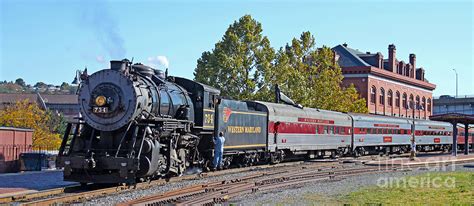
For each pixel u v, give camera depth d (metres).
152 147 17.30
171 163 19.05
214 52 40.50
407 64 76.75
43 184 18.22
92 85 17.86
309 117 34.44
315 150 36.16
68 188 16.25
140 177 17.52
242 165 27.38
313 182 21.31
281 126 30.77
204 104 22.09
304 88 41.97
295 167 28.17
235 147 25.38
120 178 16.80
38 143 42.47
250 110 27.23
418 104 80.12
